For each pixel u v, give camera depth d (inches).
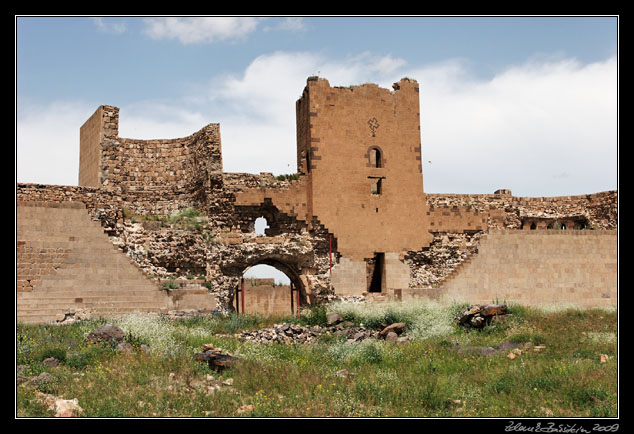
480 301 1681.8
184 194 1863.9
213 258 1637.6
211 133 1776.6
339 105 1873.8
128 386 777.6
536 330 1206.9
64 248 1327.5
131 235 1561.3
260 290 2086.6
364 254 1838.1
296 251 1745.8
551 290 1726.1
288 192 1813.5
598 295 1750.7
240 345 1092.5
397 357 1066.1
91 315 1301.7
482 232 1991.9
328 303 1653.5
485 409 762.2
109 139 1793.8
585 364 946.7
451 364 997.2
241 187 1775.3
